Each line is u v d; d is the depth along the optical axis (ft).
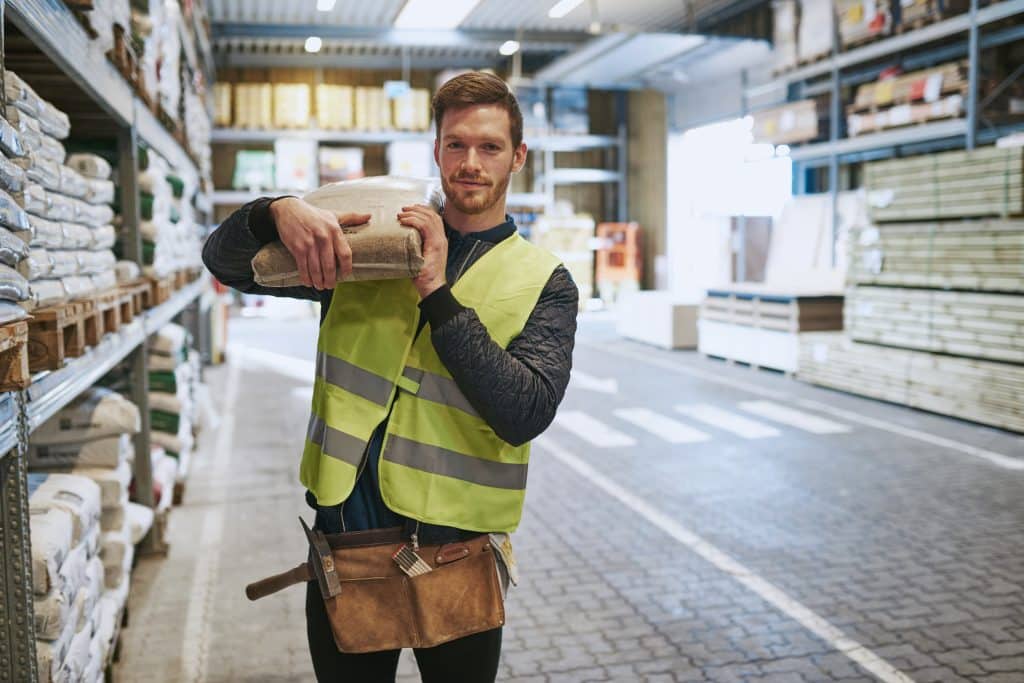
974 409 22.40
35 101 7.48
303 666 10.13
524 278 5.46
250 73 57.88
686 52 44.65
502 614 5.50
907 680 9.75
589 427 22.90
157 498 13.14
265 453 20.11
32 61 9.18
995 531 14.55
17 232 5.97
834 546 13.97
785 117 37.37
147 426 12.65
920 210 23.99
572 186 63.05
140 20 12.28
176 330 16.07
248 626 11.15
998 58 31.12
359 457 5.35
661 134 57.67
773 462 19.20
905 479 17.71
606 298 58.29
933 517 15.30
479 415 5.36
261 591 5.65
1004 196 21.36
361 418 5.36
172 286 14.64
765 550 13.83
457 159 5.32
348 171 54.65
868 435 21.62
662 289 57.82
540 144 58.23
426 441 5.35
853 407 25.17
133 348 11.96
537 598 12.06
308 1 41.27
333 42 47.73
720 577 12.75
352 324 5.46
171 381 15.34
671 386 29.01
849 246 26.89
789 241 38.32
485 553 5.53
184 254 18.02
